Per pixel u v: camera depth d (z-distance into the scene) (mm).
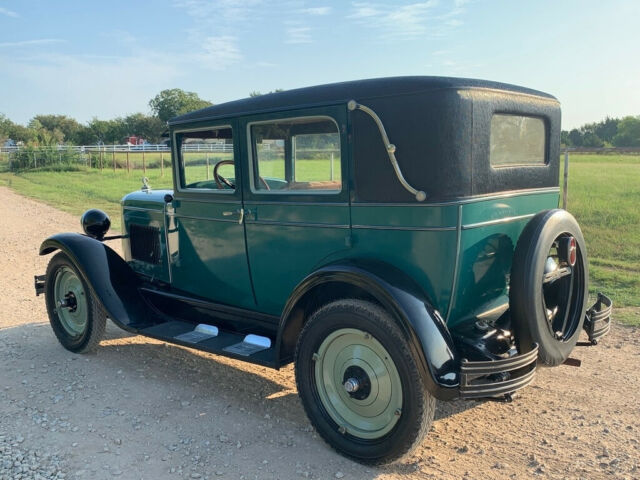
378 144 3111
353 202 3268
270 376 4500
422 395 2908
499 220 3285
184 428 3625
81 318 4984
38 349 5125
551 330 3217
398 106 3018
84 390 4207
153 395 4125
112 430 3588
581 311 3525
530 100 3545
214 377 4469
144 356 4938
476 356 3016
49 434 3531
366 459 3164
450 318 3107
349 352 3229
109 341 5348
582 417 3738
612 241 8727
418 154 2982
